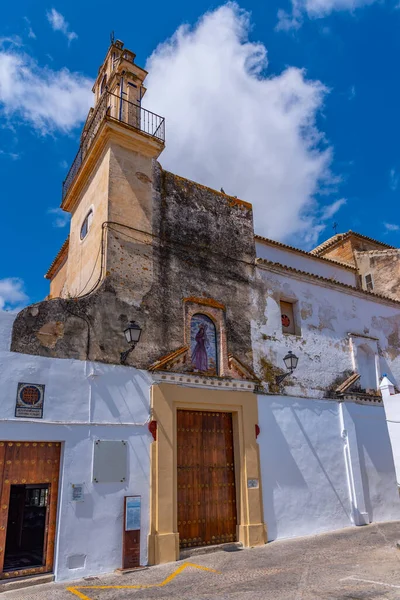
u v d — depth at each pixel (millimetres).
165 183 13055
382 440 15367
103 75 16031
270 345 13695
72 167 15094
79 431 9461
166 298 11883
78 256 13609
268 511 11891
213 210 13898
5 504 8508
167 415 10734
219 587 7723
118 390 10242
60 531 8711
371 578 7801
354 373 15477
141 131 12617
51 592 7730
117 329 10727
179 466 11055
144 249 11906
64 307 10086
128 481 9773
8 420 8695
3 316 9211
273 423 12844
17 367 9094
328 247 22516
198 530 10867
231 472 11906
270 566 9156
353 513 13711
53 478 9102
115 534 9320
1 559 8297
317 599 6727
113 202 11820
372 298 17297
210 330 12609
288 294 14781
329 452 13828
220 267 13359
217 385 11914
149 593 7504
